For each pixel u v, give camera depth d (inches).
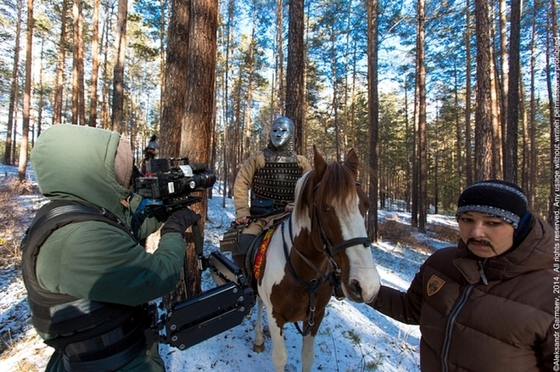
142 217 77.0
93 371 51.2
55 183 51.4
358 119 1288.1
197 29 159.9
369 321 186.2
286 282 98.4
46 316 49.4
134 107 1674.5
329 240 77.7
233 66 1207.6
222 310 68.8
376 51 520.1
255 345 137.3
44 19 841.5
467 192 52.4
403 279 309.7
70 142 52.1
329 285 105.3
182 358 129.8
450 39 822.5
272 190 131.6
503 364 47.8
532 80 900.0
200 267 81.9
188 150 160.7
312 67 1029.2
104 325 51.6
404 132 1630.2
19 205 452.8
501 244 49.1
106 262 47.7
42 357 137.2
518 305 47.4
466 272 53.8
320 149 1595.7
